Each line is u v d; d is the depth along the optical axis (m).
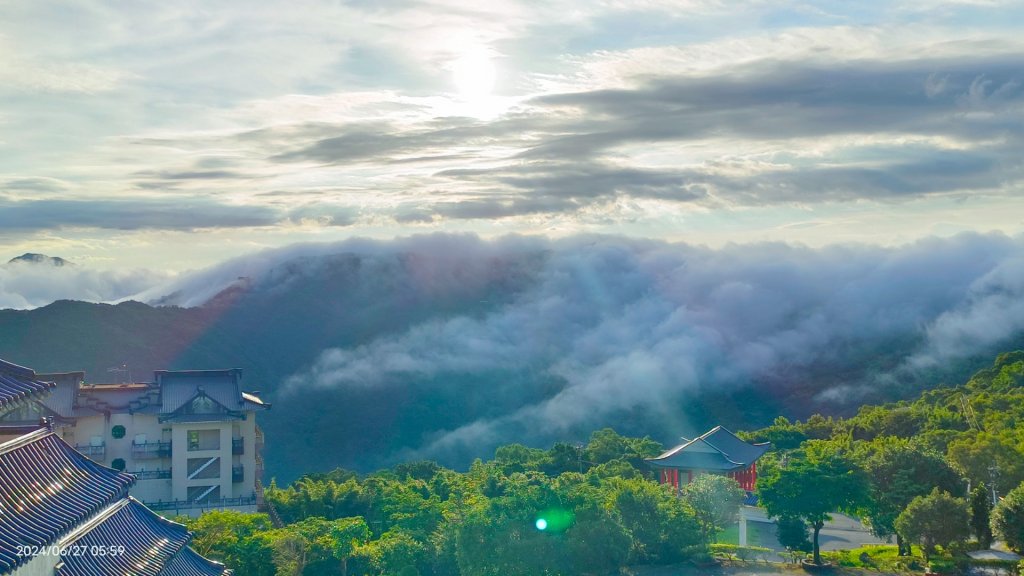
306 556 69.69
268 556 67.44
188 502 88.75
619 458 130.25
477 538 66.06
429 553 72.25
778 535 77.44
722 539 91.25
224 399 92.56
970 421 130.38
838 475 75.44
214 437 91.38
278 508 93.00
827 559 77.38
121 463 89.69
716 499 82.12
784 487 75.69
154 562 38.03
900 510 80.56
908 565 74.00
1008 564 70.44
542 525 66.44
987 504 77.44
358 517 76.88
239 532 70.44
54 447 36.34
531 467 125.88
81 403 89.94
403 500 84.00
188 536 43.12
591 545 65.62
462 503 80.12
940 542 73.88
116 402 91.88
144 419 90.44
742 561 76.75
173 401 91.69
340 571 70.69
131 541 38.69
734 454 120.38
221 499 89.94
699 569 73.94
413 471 131.88
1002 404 139.62
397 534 74.75
